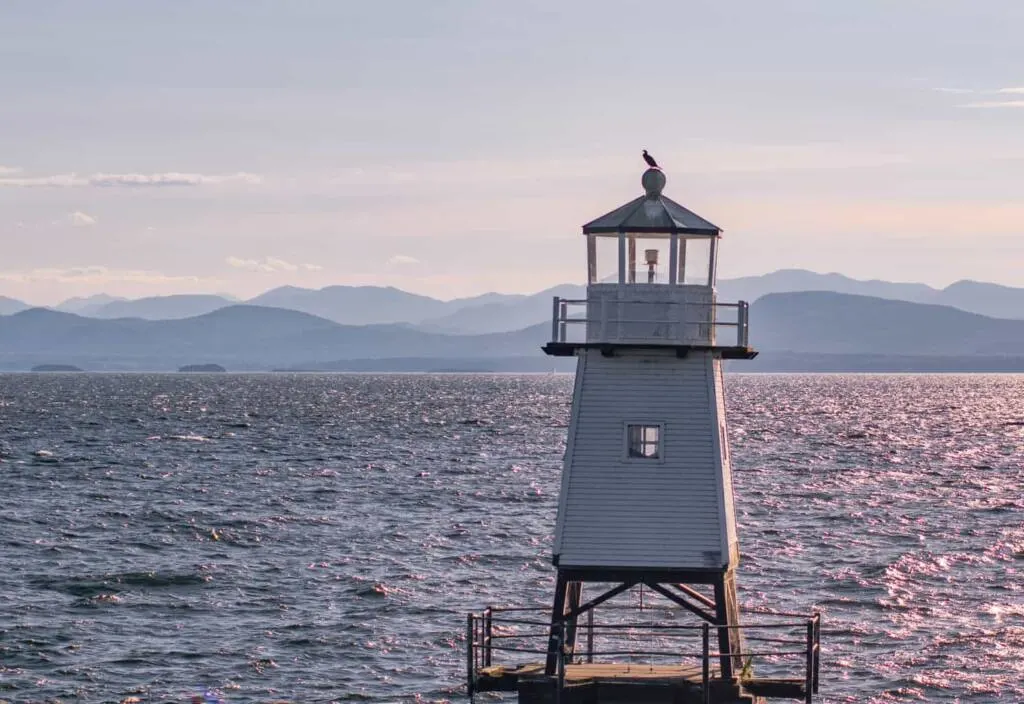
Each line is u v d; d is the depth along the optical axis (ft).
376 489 548.31
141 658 272.72
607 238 205.05
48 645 280.10
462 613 313.32
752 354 203.51
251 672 264.93
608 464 201.16
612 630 295.89
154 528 430.20
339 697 250.16
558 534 200.03
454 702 248.32
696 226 203.41
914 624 306.55
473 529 436.35
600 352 203.21
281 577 352.28
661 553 198.49
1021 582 353.31
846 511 488.02
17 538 404.57
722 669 196.95
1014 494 549.54
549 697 195.11
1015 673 267.18
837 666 271.90
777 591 339.77
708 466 200.03
